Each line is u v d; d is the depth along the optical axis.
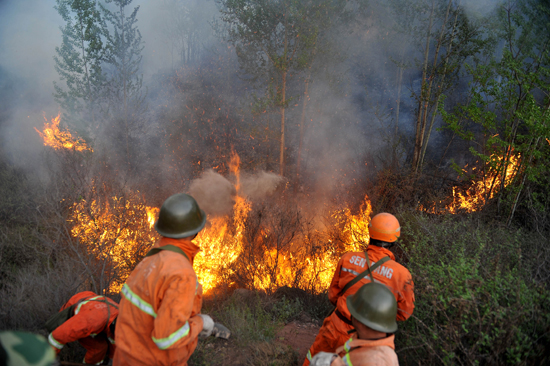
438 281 2.57
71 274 3.38
